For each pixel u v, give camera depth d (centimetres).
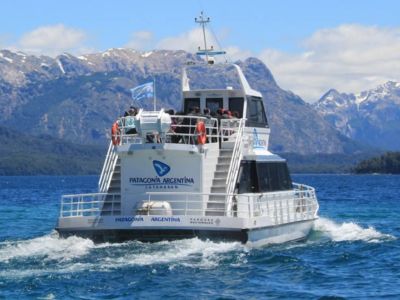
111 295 2427
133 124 3231
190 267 2764
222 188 3231
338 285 2700
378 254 3391
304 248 3541
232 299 2427
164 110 3350
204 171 3192
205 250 2959
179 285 2561
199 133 3138
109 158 3381
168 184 3195
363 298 2497
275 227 3344
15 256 2931
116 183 3344
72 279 2594
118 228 3089
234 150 3275
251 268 2853
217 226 3027
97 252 2956
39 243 3192
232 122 3441
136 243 3086
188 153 3161
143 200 3209
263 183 3481
